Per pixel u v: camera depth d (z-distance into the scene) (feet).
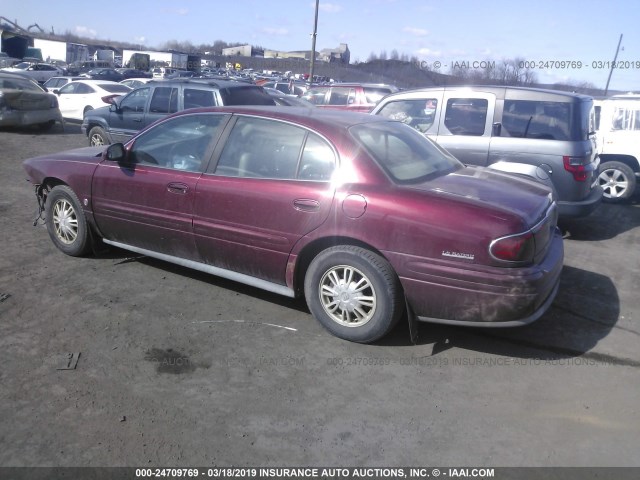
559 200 21.88
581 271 18.54
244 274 14.42
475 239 11.33
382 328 12.46
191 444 9.39
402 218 11.85
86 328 13.16
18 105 45.57
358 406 10.58
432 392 11.10
